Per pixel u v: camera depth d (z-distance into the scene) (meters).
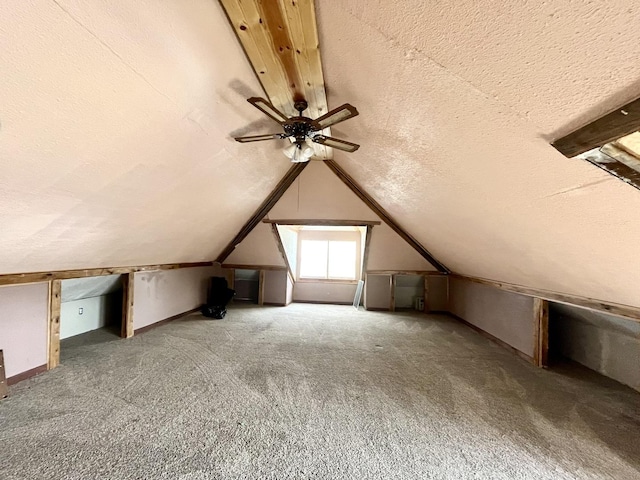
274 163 4.01
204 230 4.63
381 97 1.78
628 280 1.95
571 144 1.10
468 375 3.21
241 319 5.53
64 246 2.78
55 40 1.22
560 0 0.71
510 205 1.98
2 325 2.74
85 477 1.66
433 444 2.03
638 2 0.62
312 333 4.73
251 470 1.75
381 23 1.18
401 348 4.09
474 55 1.03
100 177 2.16
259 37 1.62
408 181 2.90
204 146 2.64
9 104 1.34
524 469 1.81
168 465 1.78
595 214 1.49
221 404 2.49
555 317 4.04
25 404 2.42
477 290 5.06
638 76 0.78
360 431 2.16
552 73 0.91
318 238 7.68
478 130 1.45
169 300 5.24
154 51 1.53
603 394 2.79
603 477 1.75
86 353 3.62
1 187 1.75
